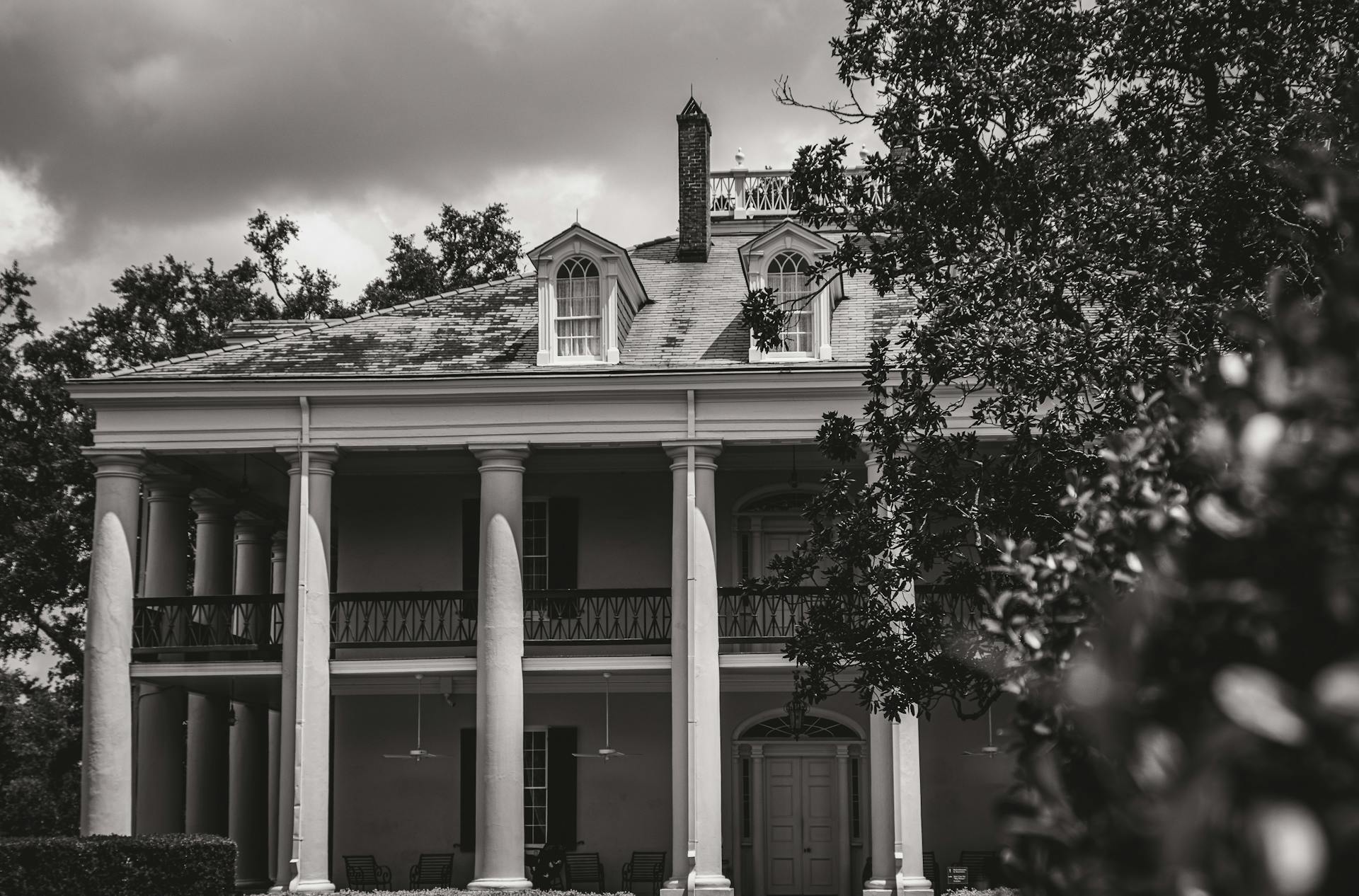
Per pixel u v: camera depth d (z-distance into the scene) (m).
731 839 27.36
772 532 28.28
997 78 15.32
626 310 26.89
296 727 24.03
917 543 16.73
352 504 28.84
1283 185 13.45
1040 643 6.49
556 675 25.92
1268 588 3.46
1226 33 14.73
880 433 16.94
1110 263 14.66
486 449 24.75
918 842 23.19
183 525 27.53
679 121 31.00
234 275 44.88
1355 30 14.41
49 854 21.14
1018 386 15.25
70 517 38.25
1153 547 4.23
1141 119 15.64
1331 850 2.62
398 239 45.53
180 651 25.16
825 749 27.62
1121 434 6.66
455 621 28.22
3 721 39.59
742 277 29.38
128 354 41.41
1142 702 3.32
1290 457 3.42
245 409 25.03
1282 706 2.69
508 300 28.34
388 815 27.86
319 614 24.53
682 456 24.62
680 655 24.12
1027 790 5.40
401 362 26.09
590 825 27.56
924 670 16.30
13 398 38.69
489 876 23.53
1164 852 2.69
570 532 28.31
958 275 16.03
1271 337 4.22
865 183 16.73
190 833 25.59
